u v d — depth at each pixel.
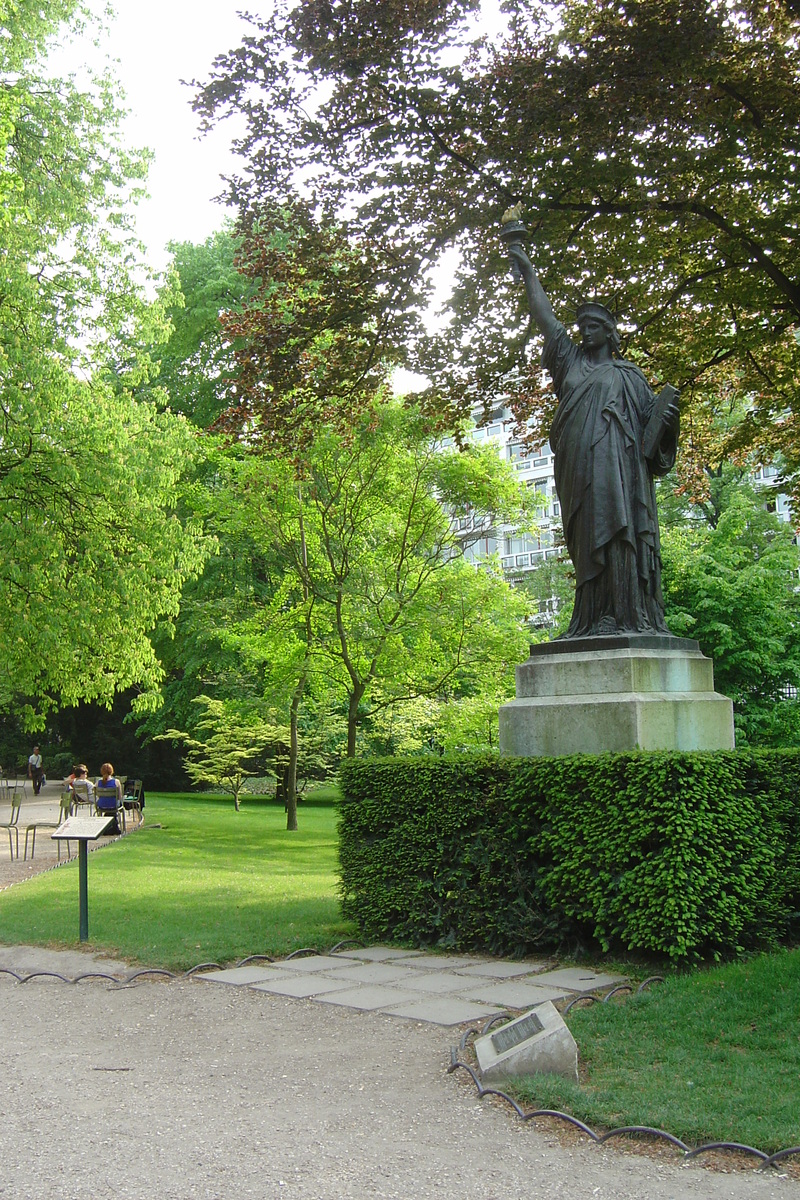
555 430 10.02
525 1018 5.93
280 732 30.91
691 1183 4.32
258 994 7.86
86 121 21.95
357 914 10.09
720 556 26.08
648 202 13.02
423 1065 5.99
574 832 8.64
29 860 18.58
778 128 12.57
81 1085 5.77
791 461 18.33
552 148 13.08
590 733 9.00
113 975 8.63
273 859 18.55
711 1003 6.83
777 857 8.92
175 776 46.62
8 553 19.88
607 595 9.61
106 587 20.86
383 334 15.18
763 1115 4.92
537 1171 4.48
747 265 14.65
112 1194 4.27
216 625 26.48
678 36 11.62
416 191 14.25
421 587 21.34
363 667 22.11
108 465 20.19
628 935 8.23
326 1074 5.88
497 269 14.44
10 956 9.52
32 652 21.16
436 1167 4.53
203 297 32.75
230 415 15.08
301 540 21.89
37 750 38.81
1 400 19.89
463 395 16.23
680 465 19.25
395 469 20.77
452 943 9.47
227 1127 5.05
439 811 9.68
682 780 8.09
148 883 14.28
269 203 14.47
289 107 13.67
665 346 16.78
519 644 21.39
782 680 26.22
